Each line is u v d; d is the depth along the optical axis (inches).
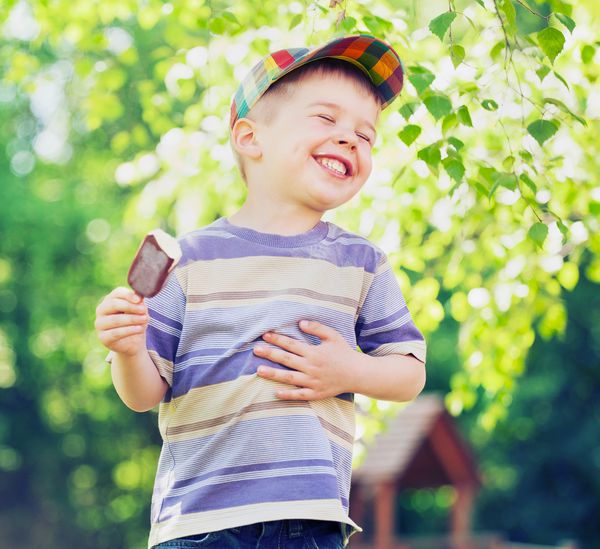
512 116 203.3
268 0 210.4
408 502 975.6
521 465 854.5
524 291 216.4
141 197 236.2
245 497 96.2
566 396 826.2
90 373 871.1
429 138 193.0
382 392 104.2
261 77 108.1
